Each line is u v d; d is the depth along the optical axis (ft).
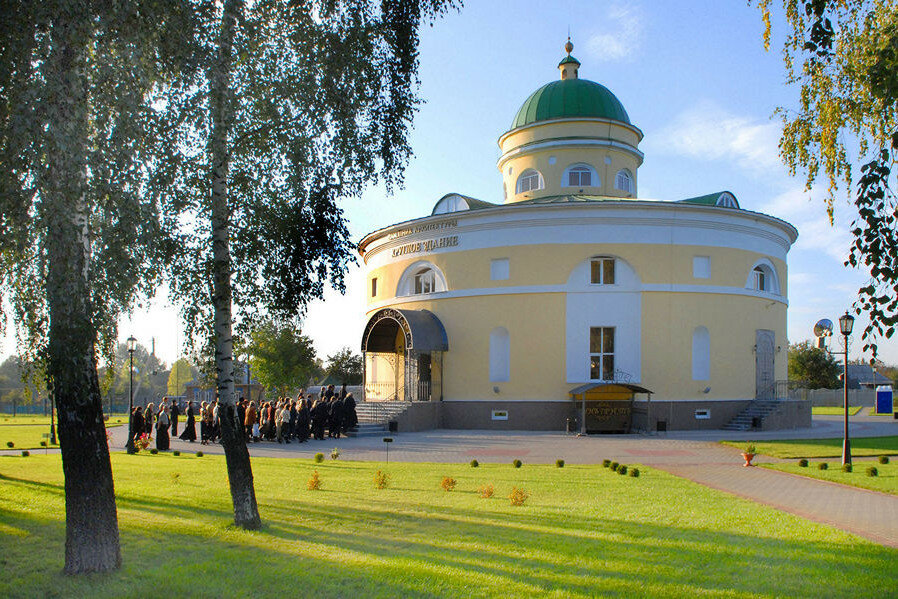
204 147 31.50
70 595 23.08
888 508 39.14
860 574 25.21
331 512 36.40
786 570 25.59
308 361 162.81
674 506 38.75
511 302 102.47
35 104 24.43
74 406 25.54
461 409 104.58
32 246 29.60
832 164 36.11
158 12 27.30
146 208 27.20
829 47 28.53
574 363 99.40
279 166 34.60
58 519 35.29
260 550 28.30
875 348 25.30
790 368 240.53
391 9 35.53
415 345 101.91
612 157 121.90
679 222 100.48
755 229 105.81
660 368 98.53
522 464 60.64
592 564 26.25
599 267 100.99
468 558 27.04
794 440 83.61
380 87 35.55
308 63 34.14
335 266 35.32
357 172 35.55
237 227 33.78
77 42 24.88
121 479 50.83
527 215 101.91
